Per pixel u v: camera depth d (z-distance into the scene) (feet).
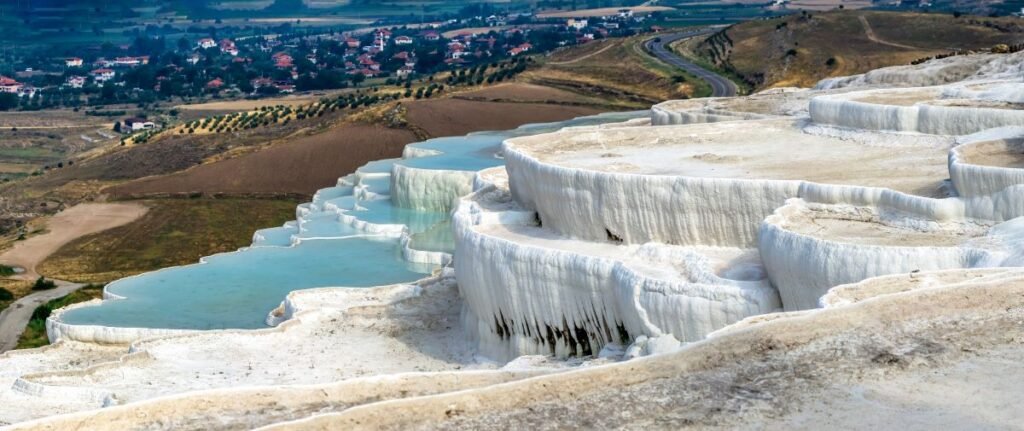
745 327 69.77
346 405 66.18
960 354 64.90
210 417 64.90
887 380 62.85
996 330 67.15
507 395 63.62
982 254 87.30
